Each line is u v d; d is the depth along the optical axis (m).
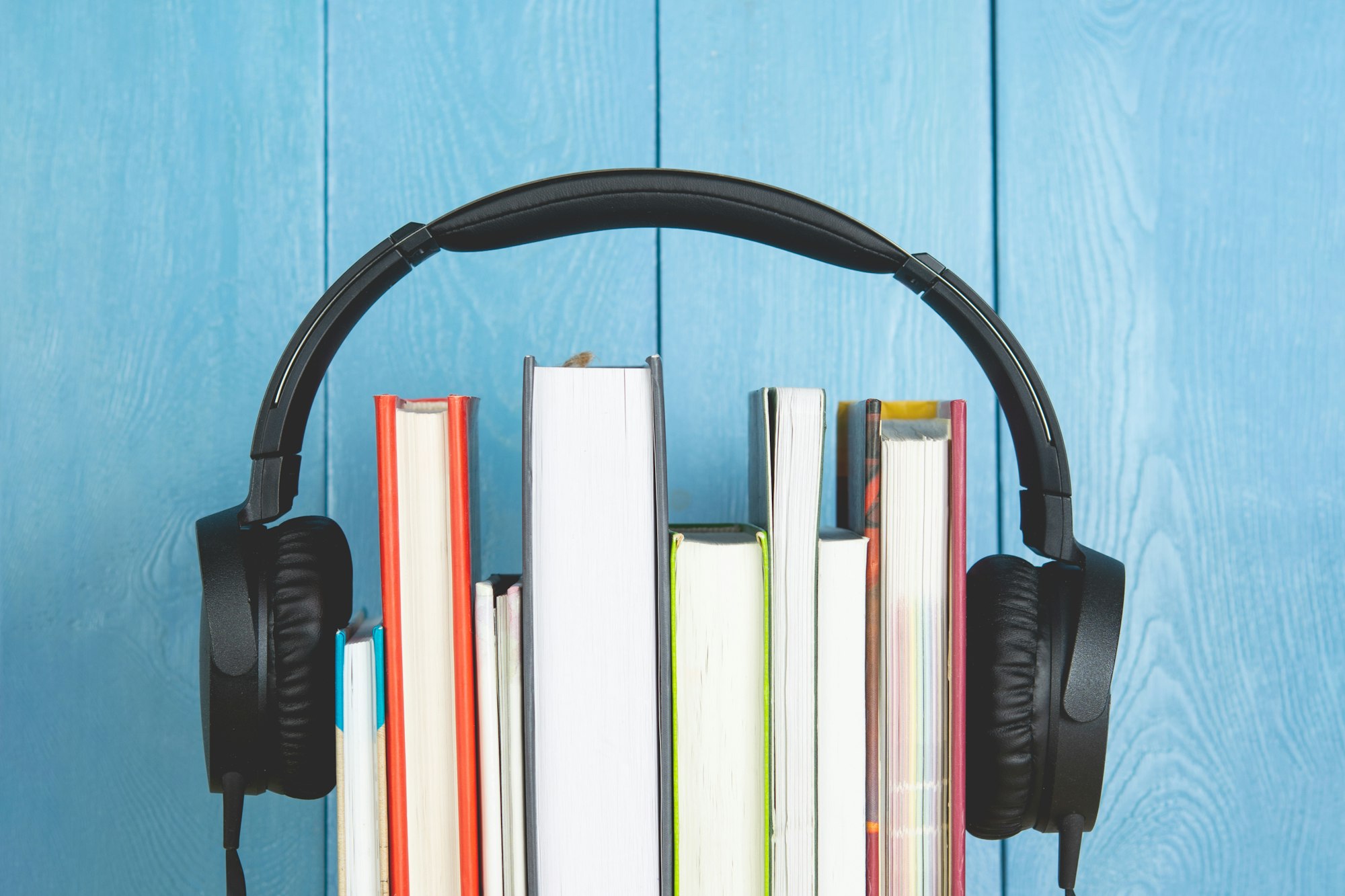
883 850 0.43
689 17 0.68
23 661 0.65
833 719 0.43
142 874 0.65
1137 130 0.70
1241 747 0.69
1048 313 0.69
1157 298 0.69
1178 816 0.69
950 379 0.68
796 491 0.41
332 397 0.65
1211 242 0.70
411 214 0.67
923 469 0.43
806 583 0.42
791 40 0.68
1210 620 0.69
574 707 0.41
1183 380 0.69
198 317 0.66
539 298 0.67
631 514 0.41
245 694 0.39
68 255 0.65
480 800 0.41
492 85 0.67
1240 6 0.70
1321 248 0.70
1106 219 0.69
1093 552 0.43
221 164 0.66
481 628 0.41
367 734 0.41
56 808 0.64
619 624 0.41
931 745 0.43
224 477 0.65
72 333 0.65
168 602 0.65
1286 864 0.69
